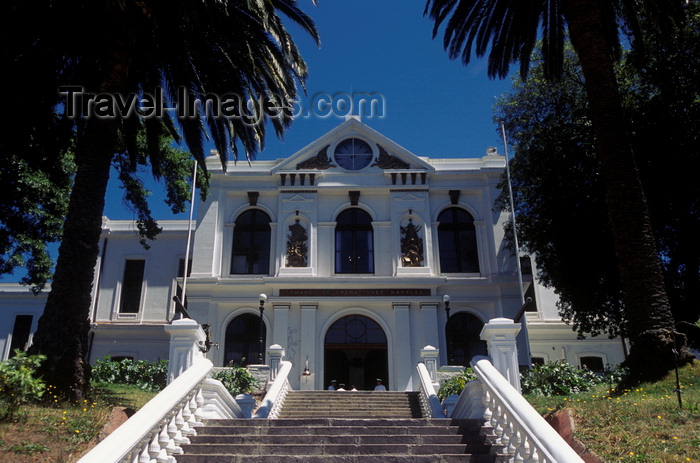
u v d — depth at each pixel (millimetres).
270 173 29031
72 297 12023
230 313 27312
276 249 28234
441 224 29109
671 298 21312
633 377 11922
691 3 19469
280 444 8008
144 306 30328
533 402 12188
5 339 30969
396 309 26891
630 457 7285
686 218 21125
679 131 20438
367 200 29188
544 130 23703
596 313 22781
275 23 15352
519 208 26469
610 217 13453
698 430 7922
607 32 17344
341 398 18188
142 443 6852
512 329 9609
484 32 18797
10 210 19172
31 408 9609
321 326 26906
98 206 12977
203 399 9523
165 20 14891
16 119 15781
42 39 14930
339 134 29859
